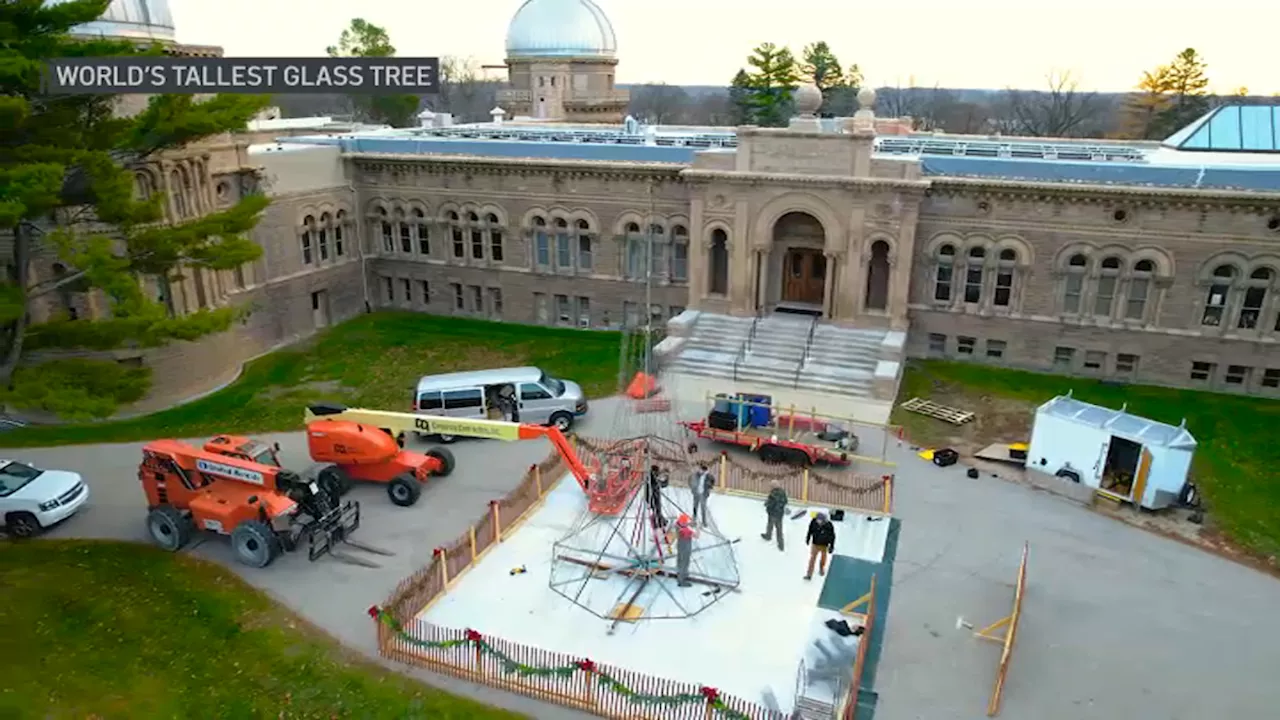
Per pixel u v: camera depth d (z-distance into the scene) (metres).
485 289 50.03
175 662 20.75
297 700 19.48
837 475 30.12
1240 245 35.62
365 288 52.28
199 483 25.42
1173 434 27.72
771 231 41.09
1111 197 36.66
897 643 21.42
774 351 40.25
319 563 25.02
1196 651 21.41
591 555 24.84
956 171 39.62
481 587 23.80
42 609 22.33
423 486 29.70
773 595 23.38
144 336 26.70
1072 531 26.89
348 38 106.94
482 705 19.33
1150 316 38.00
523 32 84.38
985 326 40.62
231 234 29.59
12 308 23.70
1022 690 19.89
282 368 42.69
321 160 48.00
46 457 31.73
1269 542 26.27
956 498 28.86
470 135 56.19
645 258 45.62
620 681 19.28
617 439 32.75
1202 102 114.62
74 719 18.61
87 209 33.06
